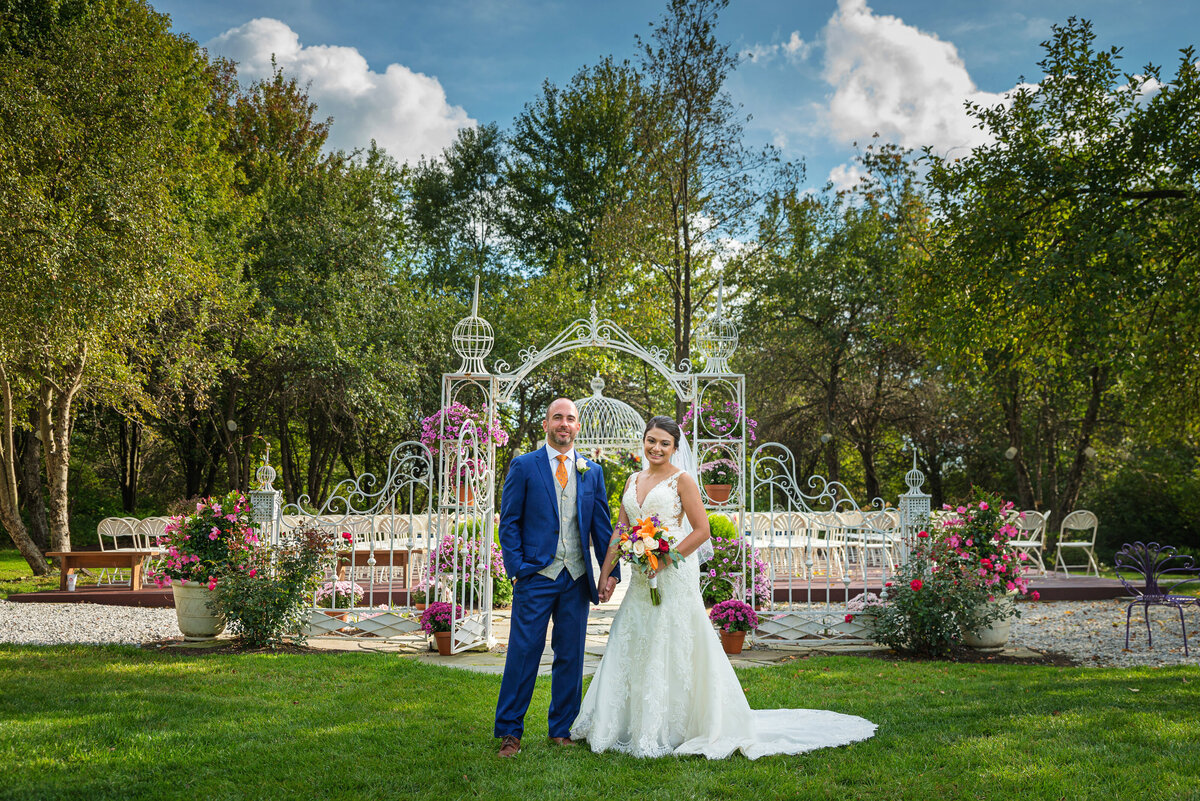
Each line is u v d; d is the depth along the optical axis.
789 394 20.22
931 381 18.34
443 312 19.86
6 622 8.06
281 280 17.25
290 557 6.57
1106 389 15.54
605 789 3.03
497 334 19.98
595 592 3.88
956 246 11.04
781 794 2.95
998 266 9.98
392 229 21.52
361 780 3.12
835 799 2.90
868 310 18.70
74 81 10.70
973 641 6.43
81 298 9.77
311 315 16.83
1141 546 6.71
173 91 14.56
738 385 7.38
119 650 6.16
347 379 16.53
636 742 3.58
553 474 3.81
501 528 3.74
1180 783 2.99
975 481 21.20
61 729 3.86
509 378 7.16
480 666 5.86
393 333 18.00
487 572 6.74
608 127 22.86
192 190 14.85
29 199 9.41
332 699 4.58
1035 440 19.06
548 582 3.71
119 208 10.56
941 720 4.04
